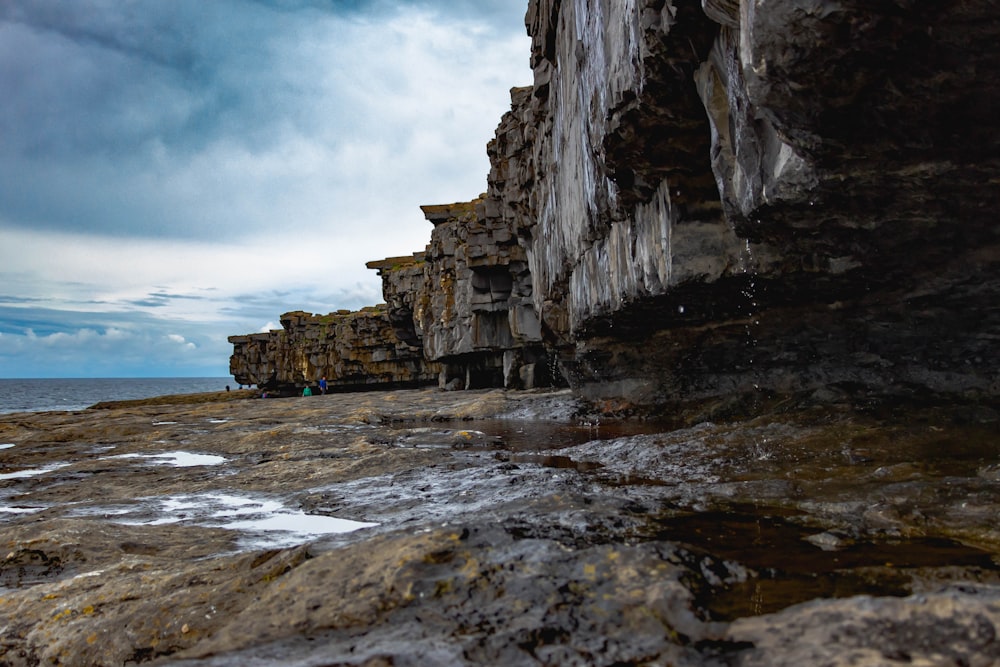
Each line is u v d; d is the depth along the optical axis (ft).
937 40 12.50
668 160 26.99
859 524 15.67
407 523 21.03
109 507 27.81
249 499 28.86
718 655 8.52
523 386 99.96
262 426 68.13
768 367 40.75
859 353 34.04
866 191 18.35
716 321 40.01
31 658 12.51
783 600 10.57
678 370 48.26
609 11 25.49
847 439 25.16
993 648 7.45
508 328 101.30
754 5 13.06
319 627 10.67
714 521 16.70
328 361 210.59
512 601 10.72
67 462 49.42
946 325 29.30
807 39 12.83
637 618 9.78
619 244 37.55
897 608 8.61
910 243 23.39
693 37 19.26
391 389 206.08
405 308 160.04
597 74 28.35
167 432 65.82
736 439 28.73
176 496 30.37
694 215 28.63
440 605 10.83
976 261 24.25
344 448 44.29
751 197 19.66
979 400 28.14
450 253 119.44
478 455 36.45
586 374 61.57
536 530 14.58
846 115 14.85
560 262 55.06
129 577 15.60
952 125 15.01
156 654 11.57
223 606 12.68
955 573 11.20
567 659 8.74
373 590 11.46
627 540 14.65
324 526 22.68
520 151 77.92
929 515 15.47
